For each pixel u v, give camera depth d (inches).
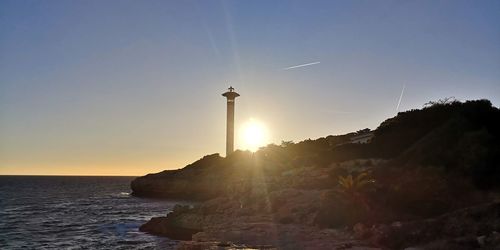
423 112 2559.1
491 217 1136.8
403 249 1069.1
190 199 4247.0
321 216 1456.7
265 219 1605.6
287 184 2107.5
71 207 3508.9
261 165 3127.5
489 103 2219.5
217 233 1445.6
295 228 1422.2
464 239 995.9
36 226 2246.6
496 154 1638.8
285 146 3486.7
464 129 1930.4
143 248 1523.1
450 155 1760.6
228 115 4237.2
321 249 1139.3
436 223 1163.9
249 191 2069.4
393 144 2393.0
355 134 3282.5
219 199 2064.5
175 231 1806.1
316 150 3142.2
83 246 1625.2
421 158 1854.1
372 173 1852.9
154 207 3476.9
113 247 1572.3
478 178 1542.8
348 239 1240.8
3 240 1793.8
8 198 4675.2
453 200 1422.2
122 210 3203.7
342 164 2278.5
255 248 1208.8
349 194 1504.7
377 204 1464.1
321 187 1946.4
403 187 1489.9
